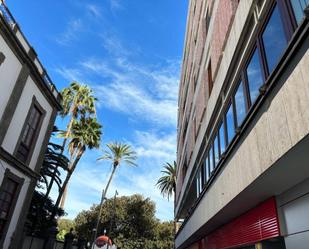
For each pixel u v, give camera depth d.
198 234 15.84
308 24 3.91
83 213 49.81
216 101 10.35
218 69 10.26
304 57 4.07
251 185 6.21
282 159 4.86
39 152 16.05
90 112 37.50
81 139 35.16
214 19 11.27
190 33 22.39
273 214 6.54
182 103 28.45
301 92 4.14
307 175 5.37
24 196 14.67
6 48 12.35
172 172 50.81
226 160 8.45
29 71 14.12
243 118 7.22
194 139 17.09
